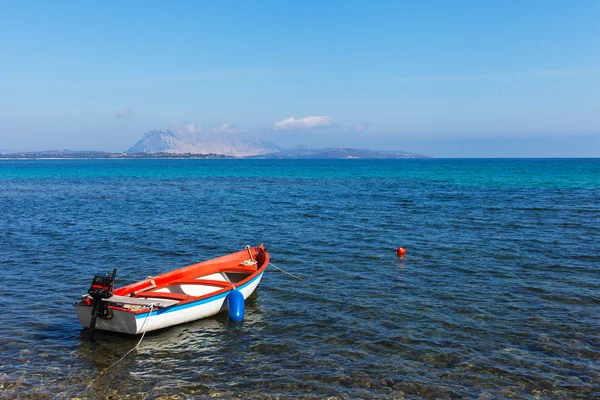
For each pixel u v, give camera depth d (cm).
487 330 1316
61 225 3147
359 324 1369
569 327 1334
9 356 1166
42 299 1603
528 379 1051
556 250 2292
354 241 2572
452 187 6147
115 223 3241
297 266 2044
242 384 1039
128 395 998
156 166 18638
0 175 10656
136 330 1250
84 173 11825
